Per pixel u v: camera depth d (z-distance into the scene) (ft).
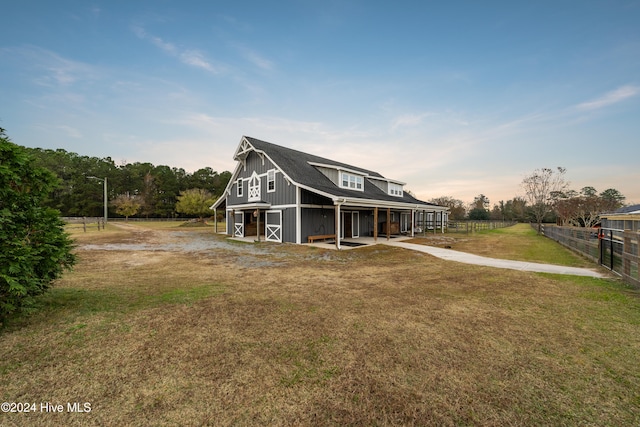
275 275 24.89
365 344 11.12
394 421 6.88
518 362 9.76
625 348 10.83
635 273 21.01
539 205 89.56
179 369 9.18
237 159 66.18
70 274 24.02
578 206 107.65
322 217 56.75
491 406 7.43
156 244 50.47
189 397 7.74
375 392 8.02
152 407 7.30
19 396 7.70
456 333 12.22
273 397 7.78
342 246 46.93
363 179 71.10
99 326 12.64
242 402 7.55
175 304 15.93
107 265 29.32
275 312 14.82
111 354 10.12
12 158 12.35
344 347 10.85
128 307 15.30
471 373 9.04
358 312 14.90
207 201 132.87
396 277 24.08
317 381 8.58
